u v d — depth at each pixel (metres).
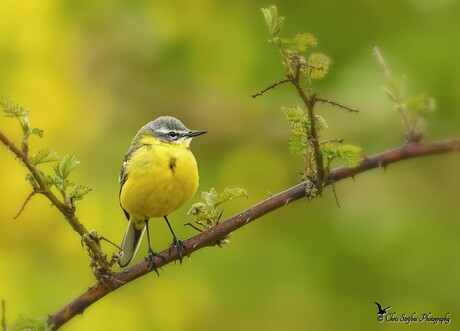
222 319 14.16
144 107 15.27
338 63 14.76
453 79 13.88
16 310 13.31
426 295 13.88
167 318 14.02
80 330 13.73
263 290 14.16
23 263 13.66
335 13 15.03
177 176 9.27
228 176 15.13
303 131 6.62
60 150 14.36
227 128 15.41
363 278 14.12
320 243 14.43
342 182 14.66
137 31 15.25
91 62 15.16
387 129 14.23
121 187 9.60
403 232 14.03
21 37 14.43
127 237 9.93
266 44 15.11
